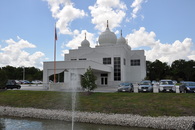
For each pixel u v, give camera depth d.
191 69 83.19
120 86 25.81
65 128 12.23
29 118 15.31
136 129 11.90
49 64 32.44
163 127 11.83
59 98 20.22
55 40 30.61
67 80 37.97
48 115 15.01
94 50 46.88
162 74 88.06
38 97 21.38
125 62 48.34
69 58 48.81
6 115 16.55
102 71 40.75
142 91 23.59
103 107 16.48
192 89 21.53
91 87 21.05
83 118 13.79
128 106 16.19
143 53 51.88
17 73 93.12
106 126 12.62
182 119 12.29
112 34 52.38
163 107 15.30
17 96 22.59
